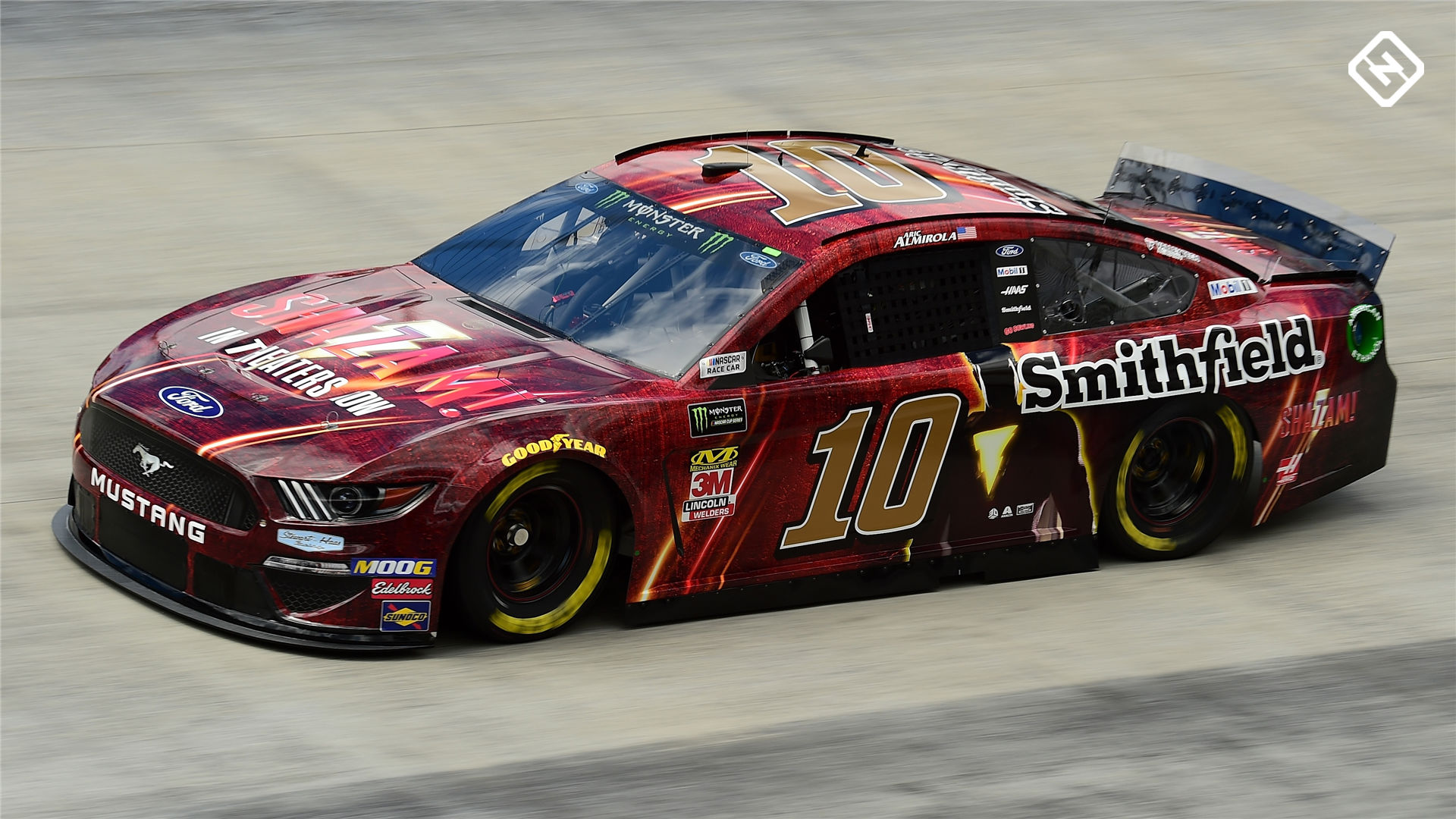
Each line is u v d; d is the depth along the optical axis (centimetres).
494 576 1908
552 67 5062
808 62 5356
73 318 3091
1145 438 2348
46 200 3719
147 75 4691
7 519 2181
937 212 2227
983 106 5047
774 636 2031
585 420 1884
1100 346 2292
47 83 4550
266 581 1783
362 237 3628
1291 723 1884
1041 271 2278
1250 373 2412
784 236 2145
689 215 2234
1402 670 2053
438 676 1825
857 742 1762
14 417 2612
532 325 2123
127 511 1905
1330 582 2369
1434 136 5178
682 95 4894
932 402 2139
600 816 1567
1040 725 1838
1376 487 2797
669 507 1967
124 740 1630
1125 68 5622
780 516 2062
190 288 3284
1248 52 5953
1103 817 1638
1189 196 2853
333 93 4666
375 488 1767
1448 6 6819
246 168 4031
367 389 1894
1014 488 2253
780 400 2022
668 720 1775
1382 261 2608
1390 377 2586
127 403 1902
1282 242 2708
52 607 1897
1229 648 2100
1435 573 2423
